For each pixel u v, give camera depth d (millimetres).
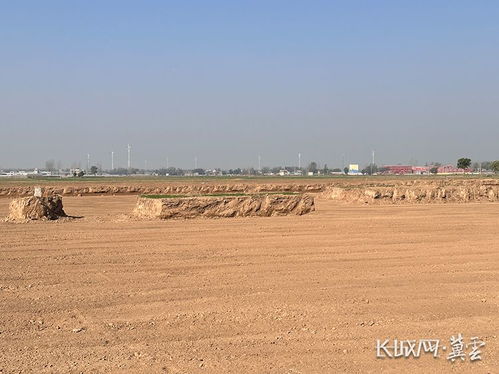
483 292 12164
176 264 15195
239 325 9773
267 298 11562
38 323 9906
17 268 14641
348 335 9266
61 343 8867
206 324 9844
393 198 39750
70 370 7742
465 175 110625
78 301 11367
